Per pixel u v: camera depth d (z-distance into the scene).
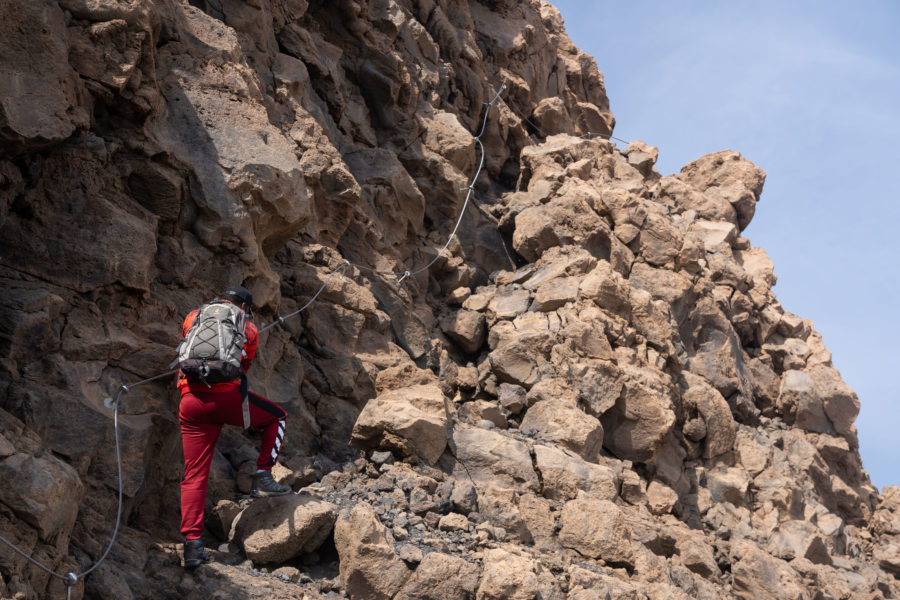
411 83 11.56
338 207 9.14
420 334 9.53
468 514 6.86
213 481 6.39
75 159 6.02
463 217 11.83
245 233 7.04
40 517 4.47
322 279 8.52
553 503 7.55
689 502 9.96
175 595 5.22
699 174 17.00
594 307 10.27
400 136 11.31
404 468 7.15
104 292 5.99
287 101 9.13
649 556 7.27
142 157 6.50
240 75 7.72
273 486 6.04
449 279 10.96
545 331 9.59
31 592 4.31
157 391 6.16
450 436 7.82
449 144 11.70
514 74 15.62
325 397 8.02
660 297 11.84
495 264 11.90
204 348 5.44
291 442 7.39
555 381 9.13
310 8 11.11
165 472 6.17
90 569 4.85
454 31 13.74
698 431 10.64
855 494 12.80
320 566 6.11
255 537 5.87
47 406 5.30
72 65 6.04
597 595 6.21
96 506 5.39
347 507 6.23
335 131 10.49
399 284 9.66
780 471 11.52
